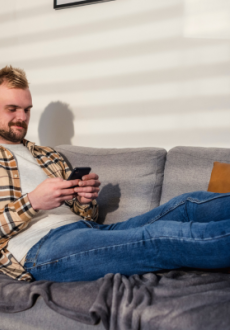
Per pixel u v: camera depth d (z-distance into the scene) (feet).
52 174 4.74
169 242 2.90
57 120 7.00
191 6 5.53
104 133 6.50
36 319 3.03
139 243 3.05
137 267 3.14
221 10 5.32
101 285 3.01
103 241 3.23
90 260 3.22
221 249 2.64
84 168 3.70
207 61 5.49
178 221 3.18
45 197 3.48
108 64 6.34
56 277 3.37
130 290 2.83
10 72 4.62
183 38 5.64
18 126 4.61
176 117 5.80
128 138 6.26
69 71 6.77
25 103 4.64
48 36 6.94
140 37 5.99
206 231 2.73
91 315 2.70
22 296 3.08
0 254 3.65
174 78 5.77
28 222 3.72
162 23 5.78
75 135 6.83
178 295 2.76
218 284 2.88
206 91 5.54
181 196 3.61
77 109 6.75
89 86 6.57
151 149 5.13
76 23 6.59
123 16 6.12
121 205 4.95
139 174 4.98
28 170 4.52
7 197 3.99
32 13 7.08
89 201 4.33
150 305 2.64
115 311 2.66
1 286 3.31
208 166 4.58
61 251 3.34
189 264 2.89
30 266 3.47
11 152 4.42
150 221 3.77
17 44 7.33
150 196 4.90
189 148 4.93
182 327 2.44
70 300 2.92
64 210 4.48
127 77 6.18
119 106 6.30
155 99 5.95
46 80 7.06
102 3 6.29
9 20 7.39
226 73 5.37
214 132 5.52
